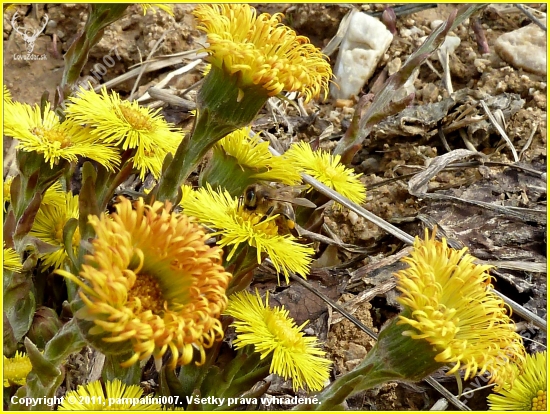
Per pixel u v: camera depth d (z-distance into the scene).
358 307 0.15
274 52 0.10
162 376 0.10
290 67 0.10
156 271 0.08
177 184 0.10
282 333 0.10
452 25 0.15
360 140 0.15
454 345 0.08
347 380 0.09
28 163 0.11
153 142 0.12
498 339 0.09
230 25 0.10
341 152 0.15
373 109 0.15
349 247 0.16
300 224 0.14
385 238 0.17
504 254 0.16
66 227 0.10
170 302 0.08
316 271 0.15
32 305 0.11
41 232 0.12
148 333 0.07
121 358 0.10
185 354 0.07
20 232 0.11
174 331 0.07
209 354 0.10
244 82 0.10
